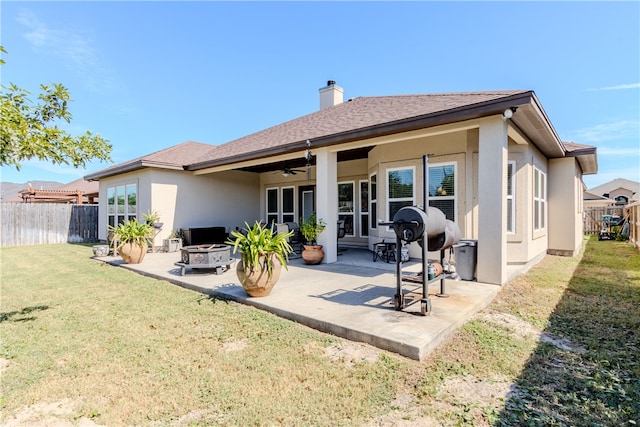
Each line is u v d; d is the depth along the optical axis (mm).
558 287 5836
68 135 4141
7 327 4176
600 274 7004
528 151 7336
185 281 6254
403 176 8414
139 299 5367
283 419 2375
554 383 2801
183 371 3055
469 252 5738
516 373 2939
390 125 6285
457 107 5418
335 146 7762
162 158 11789
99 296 5586
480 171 5566
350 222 11727
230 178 13477
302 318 4086
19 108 3719
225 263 7094
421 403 2529
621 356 3289
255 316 4352
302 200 13125
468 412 2416
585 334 3830
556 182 10219
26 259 9781
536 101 5129
